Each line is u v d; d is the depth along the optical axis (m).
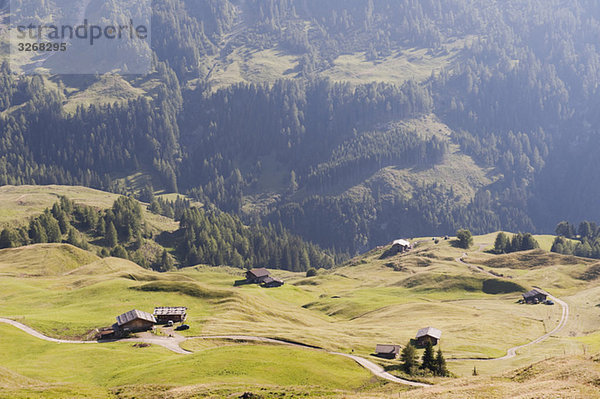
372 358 109.12
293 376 88.38
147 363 94.56
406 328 146.25
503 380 75.81
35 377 86.19
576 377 68.44
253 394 68.31
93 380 86.25
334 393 71.81
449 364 112.50
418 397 66.69
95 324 124.50
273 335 120.56
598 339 131.12
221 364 90.38
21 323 121.81
